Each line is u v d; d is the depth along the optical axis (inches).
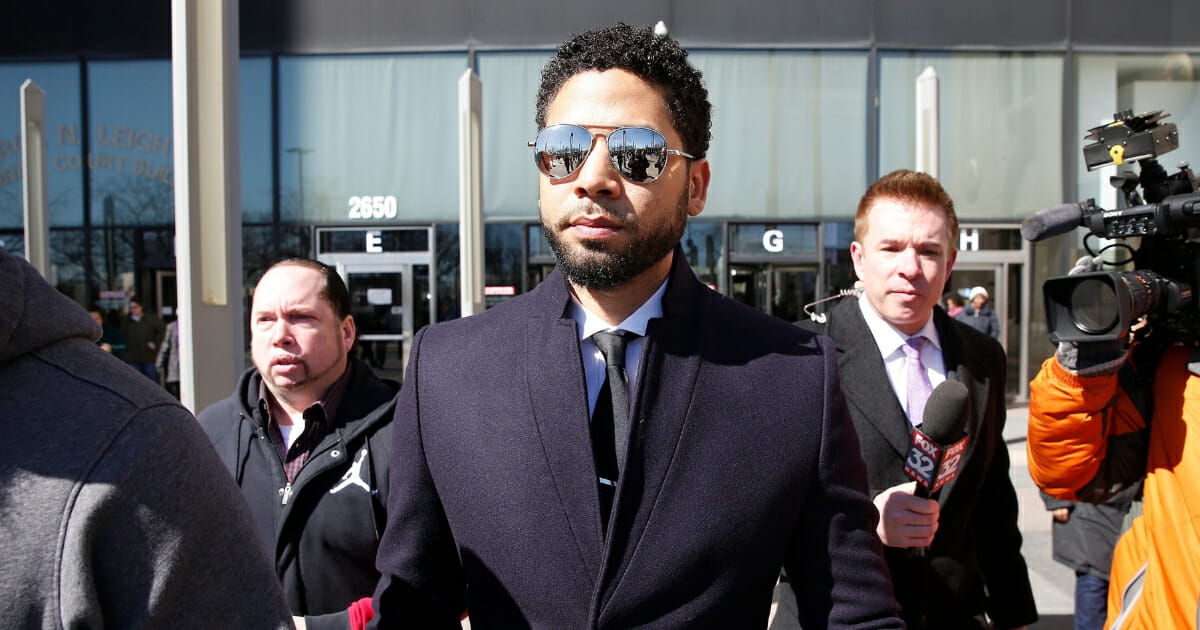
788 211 403.5
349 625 72.6
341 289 88.7
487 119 402.9
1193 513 59.2
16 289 34.6
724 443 47.0
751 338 51.5
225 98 113.2
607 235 46.9
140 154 406.6
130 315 407.2
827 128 402.9
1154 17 400.2
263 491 82.7
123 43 404.2
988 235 405.4
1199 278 61.5
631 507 45.7
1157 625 59.8
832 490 48.7
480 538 47.7
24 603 32.2
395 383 92.5
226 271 113.5
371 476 81.2
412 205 404.8
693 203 53.7
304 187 403.9
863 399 76.1
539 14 400.8
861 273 81.5
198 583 36.2
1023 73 402.3
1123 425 65.1
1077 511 128.3
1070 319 61.3
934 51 401.7
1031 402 66.7
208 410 90.0
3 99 407.5
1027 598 81.6
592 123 47.2
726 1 400.8
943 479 64.2
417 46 402.3
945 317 81.7
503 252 403.5
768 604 48.1
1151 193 65.1
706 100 53.1
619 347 50.0
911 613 69.6
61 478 33.2
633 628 44.4
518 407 48.5
